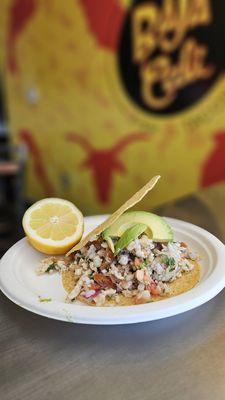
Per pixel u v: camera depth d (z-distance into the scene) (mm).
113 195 3121
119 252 812
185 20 2432
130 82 2758
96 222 1065
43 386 581
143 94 2729
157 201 2910
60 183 3365
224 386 569
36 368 616
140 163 2910
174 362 616
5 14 3176
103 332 688
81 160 3180
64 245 897
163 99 2662
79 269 840
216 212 1195
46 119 3242
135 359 624
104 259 829
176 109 2633
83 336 681
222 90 2428
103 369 606
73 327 705
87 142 3098
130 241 793
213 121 2527
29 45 3125
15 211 3029
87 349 650
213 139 2568
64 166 3285
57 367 616
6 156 3352
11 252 905
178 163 2760
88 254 853
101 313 666
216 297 785
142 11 2562
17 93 3330
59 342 670
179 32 2475
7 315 750
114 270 794
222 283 745
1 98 3422
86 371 604
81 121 3068
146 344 657
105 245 837
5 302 791
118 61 2756
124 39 2684
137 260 795
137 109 2789
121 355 634
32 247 942
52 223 926
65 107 3107
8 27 3199
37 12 2994
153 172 2877
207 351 638
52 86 3121
